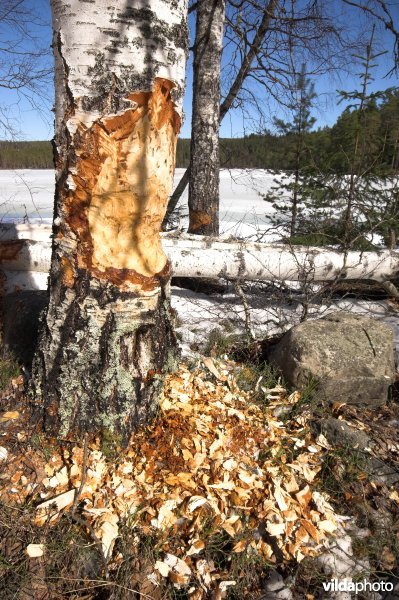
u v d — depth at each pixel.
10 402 2.42
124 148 1.92
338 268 4.48
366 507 2.26
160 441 2.25
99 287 2.08
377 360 2.91
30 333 2.88
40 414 2.25
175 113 2.04
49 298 2.22
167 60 1.92
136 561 1.89
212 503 2.07
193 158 5.02
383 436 2.70
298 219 6.33
